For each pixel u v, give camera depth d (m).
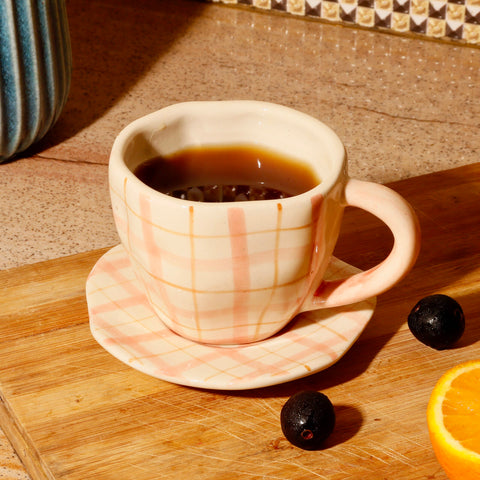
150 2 1.18
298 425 0.60
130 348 0.64
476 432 0.59
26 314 0.68
